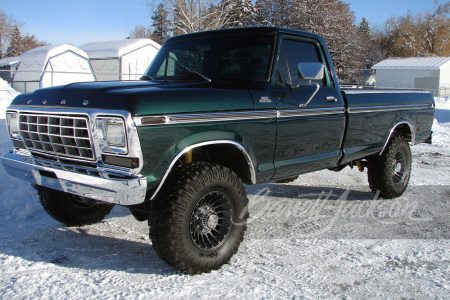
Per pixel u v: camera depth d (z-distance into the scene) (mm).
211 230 3420
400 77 44750
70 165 3238
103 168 3053
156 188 3084
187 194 3148
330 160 4691
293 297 2928
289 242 4121
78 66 24203
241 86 3863
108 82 3914
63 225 4543
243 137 3619
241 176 3842
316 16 37719
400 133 5945
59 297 2844
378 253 3826
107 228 4496
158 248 3180
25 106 3578
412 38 56688
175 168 3363
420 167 8312
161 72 4559
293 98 4133
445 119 19359
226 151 3760
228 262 3545
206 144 3322
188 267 3213
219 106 3434
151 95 3057
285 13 37469
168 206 3111
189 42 4582
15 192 5285
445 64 42781
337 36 39250
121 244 4012
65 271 3301
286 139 4055
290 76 4254
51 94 3449
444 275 3355
